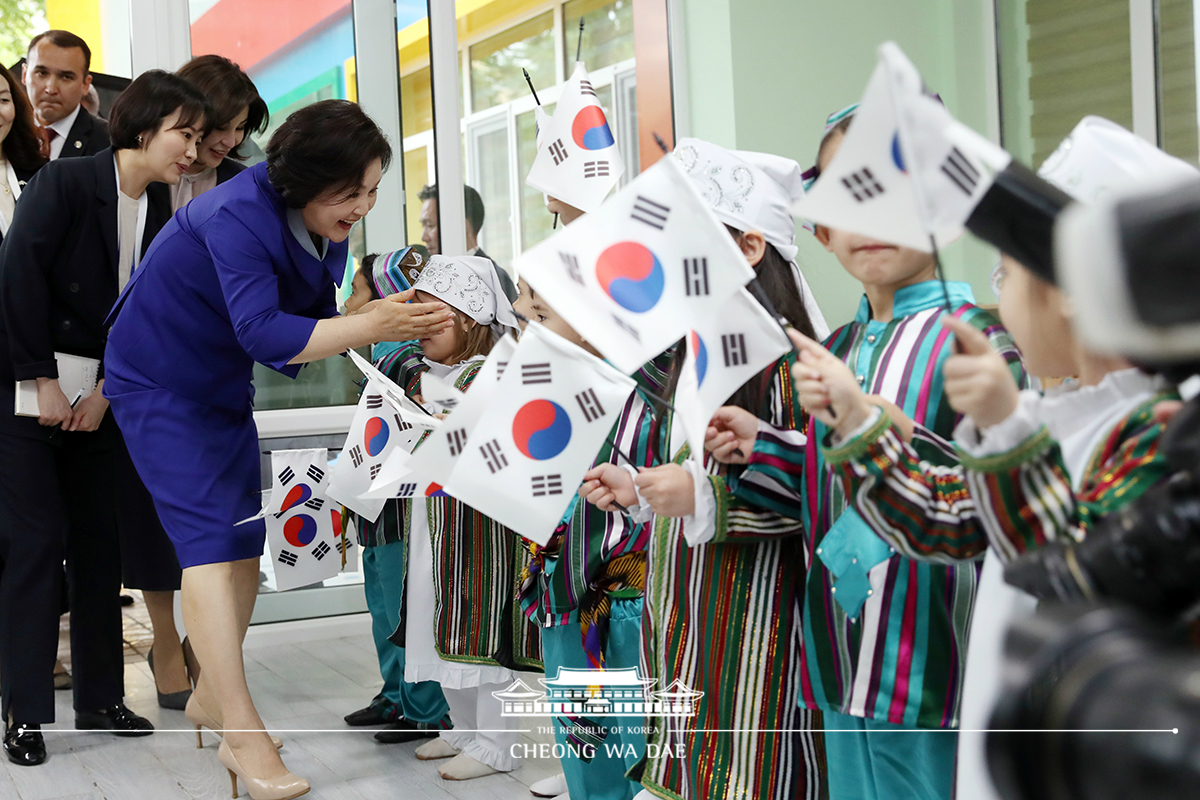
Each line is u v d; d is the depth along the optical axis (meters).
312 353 1.90
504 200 3.79
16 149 2.53
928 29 4.07
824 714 1.16
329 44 3.38
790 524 1.18
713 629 1.22
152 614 2.64
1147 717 0.33
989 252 3.95
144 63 3.12
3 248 2.25
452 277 2.24
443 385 1.25
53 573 2.28
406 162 3.53
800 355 0.89
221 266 1.93
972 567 1.06
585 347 1.59
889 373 1.12
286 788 1.94
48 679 2.27
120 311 2.09
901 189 0.69
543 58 3.83
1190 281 0.31
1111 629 0.37
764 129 3.78
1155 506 0.46
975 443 0.75
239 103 2.47
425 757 2.22
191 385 2.04
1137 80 3.67
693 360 0.99
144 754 2.31
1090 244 0.33
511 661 2.06
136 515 2.53
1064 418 0.80
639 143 3.96
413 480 1.53
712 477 1.16
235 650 2.01
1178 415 0.47
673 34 3.91
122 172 2.35
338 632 3.39
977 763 0.79
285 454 2.13
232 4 3.23
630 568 1.59
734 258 0.92
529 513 1.03
